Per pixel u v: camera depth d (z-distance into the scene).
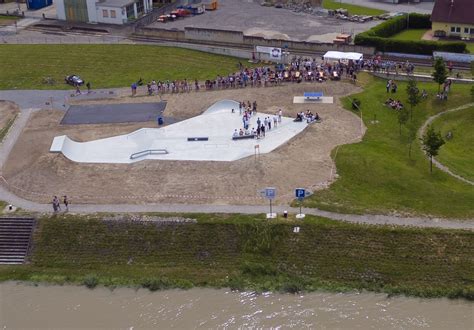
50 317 66.44
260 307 66.69
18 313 67.19
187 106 107.00
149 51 134.75
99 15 151.38
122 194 81.75
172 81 118.62
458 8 134.75
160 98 111.00
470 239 71.06
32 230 77.25
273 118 99.19
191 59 129.75
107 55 133.62
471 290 66.50
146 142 94.75
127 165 88.88
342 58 116.81
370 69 116.50
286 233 73.50
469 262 69.38
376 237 72.25
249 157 88.12
